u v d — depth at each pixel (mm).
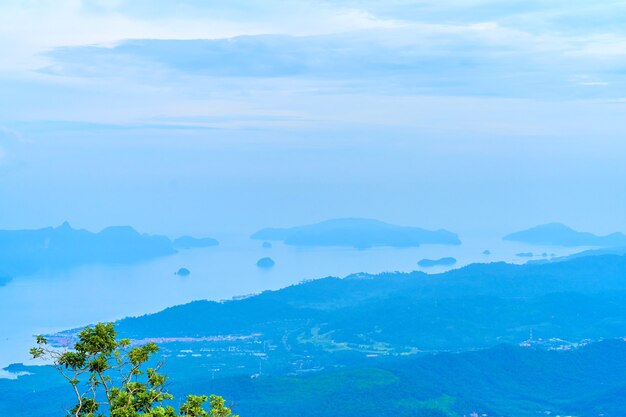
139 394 50875
